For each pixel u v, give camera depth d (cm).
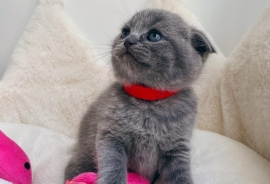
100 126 23
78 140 28
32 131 32
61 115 36
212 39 37
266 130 28
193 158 28
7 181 21
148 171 23
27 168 24
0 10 37
